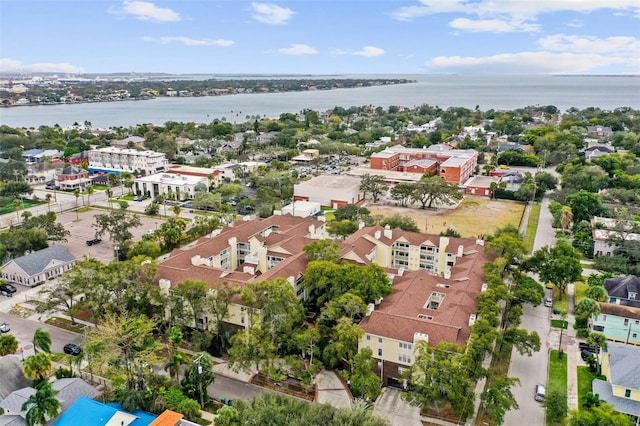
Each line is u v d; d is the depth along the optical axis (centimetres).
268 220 14500
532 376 8231
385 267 11362
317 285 9581
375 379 7256
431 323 8006
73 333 9688
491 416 6838
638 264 12538
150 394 7144
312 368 7819
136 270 9631
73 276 9825
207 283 9456
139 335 7619
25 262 12031
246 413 6619
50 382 7594
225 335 9275
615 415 6178
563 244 11781
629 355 7556
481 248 11462
